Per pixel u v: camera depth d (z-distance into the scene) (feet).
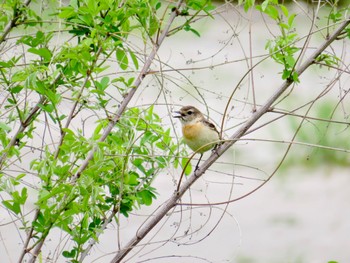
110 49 29.40
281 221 66.18
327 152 80.64
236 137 30.42
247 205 69.51
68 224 28.35
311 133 82.12
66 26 30.63
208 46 104.12
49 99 27.94
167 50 102.32
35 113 30.50
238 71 98.63
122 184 28.58
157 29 31.37
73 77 30.25
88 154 28.25
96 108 28.96
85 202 26.27
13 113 30.96
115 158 29.50
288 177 76.64
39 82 27.53
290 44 29.66
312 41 71.72
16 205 27.53
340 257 59.16
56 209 26.89
